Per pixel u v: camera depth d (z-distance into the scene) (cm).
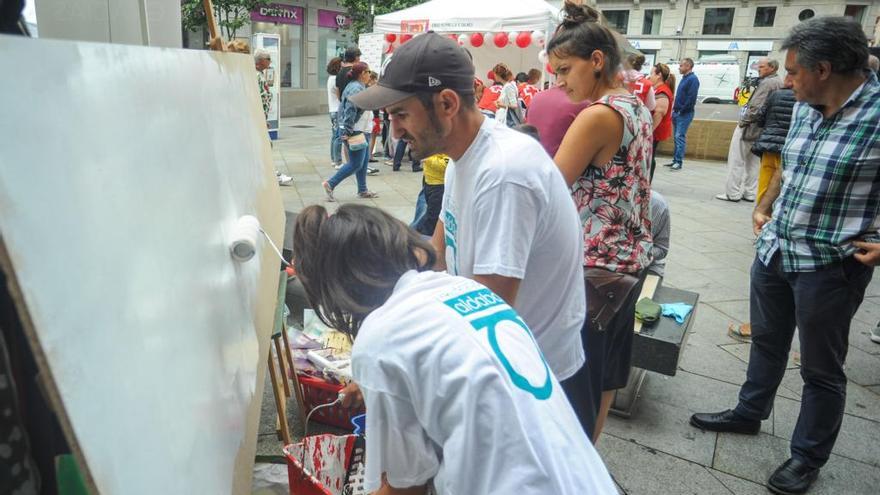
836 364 232
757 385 272
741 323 405
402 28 955
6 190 50
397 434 111
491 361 108
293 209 667
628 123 185
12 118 53
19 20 83
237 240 141
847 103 211
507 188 145
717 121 1159
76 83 67
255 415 146
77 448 56
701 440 275
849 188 214
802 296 230
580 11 200
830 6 2939
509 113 812
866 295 470
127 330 72
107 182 72
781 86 743
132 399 70
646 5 3253
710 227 668
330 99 899
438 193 442
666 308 310
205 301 110
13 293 50
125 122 80
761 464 259
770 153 614
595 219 194
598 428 230
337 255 117
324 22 1980
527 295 164
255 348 156
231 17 1541
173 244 95
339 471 198
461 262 159
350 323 126
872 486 246
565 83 201
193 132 119
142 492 69
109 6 154
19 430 68
